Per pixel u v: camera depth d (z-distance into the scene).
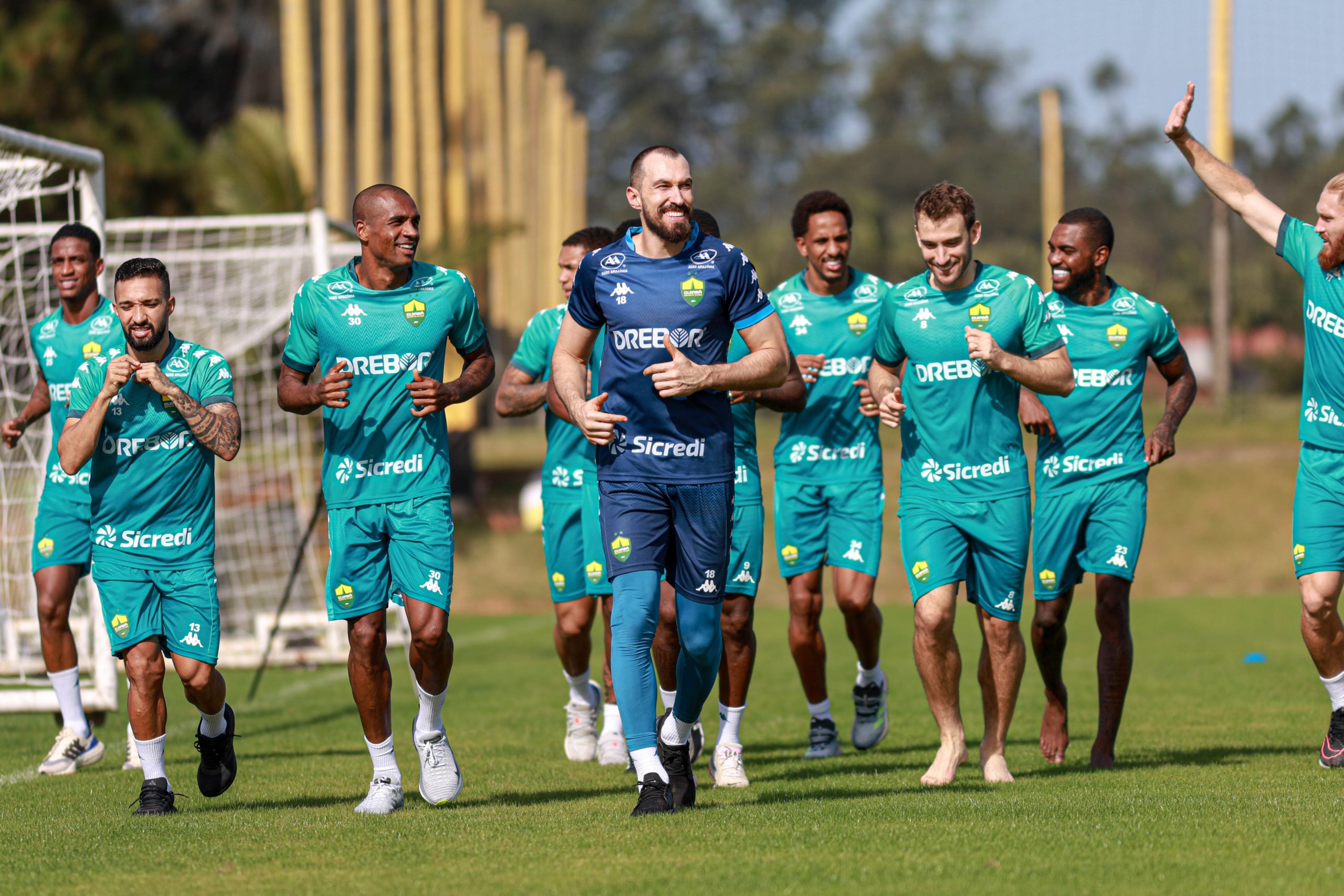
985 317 20.84
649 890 13.96
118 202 73.94
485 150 103.44
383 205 18.94
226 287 46.16
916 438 21.47
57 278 24.83
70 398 20.38
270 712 34.19
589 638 25.97
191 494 19.81
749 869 14.74
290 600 51.56
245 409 51.34
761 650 47.31
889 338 21.67
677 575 18.41
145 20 91.19
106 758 27.05
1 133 26.91
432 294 19.33
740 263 18.14
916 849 15.63
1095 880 14.20
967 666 41.09
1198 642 46.78
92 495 19.81
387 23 112.88
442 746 19.75
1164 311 23.75
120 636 19.69
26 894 14.68
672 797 18.22
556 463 25.98
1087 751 25.31
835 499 25.33
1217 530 78.44
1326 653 22.39
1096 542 23.47
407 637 45.31
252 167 73.81
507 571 75.88
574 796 20.94
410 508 19.19
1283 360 197.75
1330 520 22.38
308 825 18.17
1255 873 14.42
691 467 18.05
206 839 17.39
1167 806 18.12
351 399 19.20
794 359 22.73
